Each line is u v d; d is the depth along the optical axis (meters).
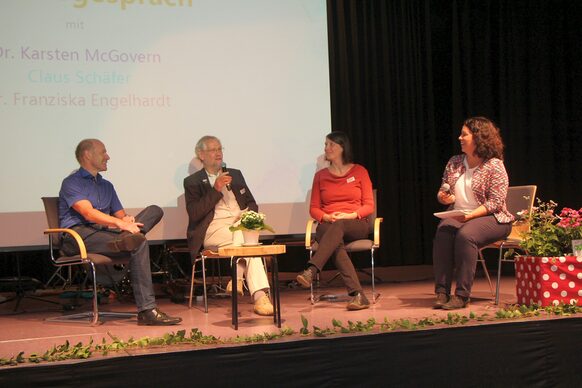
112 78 4.82
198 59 5.00
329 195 4.39
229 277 5.76
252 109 5.11
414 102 6.25
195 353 2.73
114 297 4.80
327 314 3.67
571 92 6.44
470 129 3.91
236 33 5.09
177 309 4.15
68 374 2.58
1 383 2.50
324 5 5.30
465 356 3.06
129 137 4.85
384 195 6.18
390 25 6.17
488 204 3.78
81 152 3.93
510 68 6.34
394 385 2.97
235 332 3.18
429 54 6.25
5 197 4.58
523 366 3.13
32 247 4.63
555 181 6.48
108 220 3.67
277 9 5.19
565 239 3.63
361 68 6.11
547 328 3.15
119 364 2.64
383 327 3.08
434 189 6.31
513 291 4.42
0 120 4.58
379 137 6.13
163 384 2.69
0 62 4.58
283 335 2.98
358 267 6.11
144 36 4.89
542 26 6.36
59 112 4.70
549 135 6.41
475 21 6.29
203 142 4.43
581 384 3.19
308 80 5.25
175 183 4.93
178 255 5.74
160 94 4.91
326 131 5.28
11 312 4.25
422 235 6.33
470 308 3.70
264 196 5.11
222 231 4.27
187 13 4.98
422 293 4.48
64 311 4.23
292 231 5.15
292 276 5.79
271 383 2.82
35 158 4.65
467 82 6.27
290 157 5.18
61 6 4.72
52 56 4.69
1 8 4.59
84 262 3.54
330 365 2.89
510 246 3.84
